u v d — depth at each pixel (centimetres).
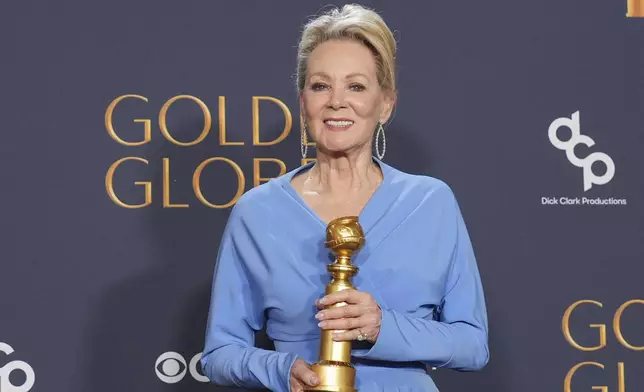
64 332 489
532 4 506
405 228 346
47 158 493
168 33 501
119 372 492
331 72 345
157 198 498
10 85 493
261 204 356
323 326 313
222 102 502
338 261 321
